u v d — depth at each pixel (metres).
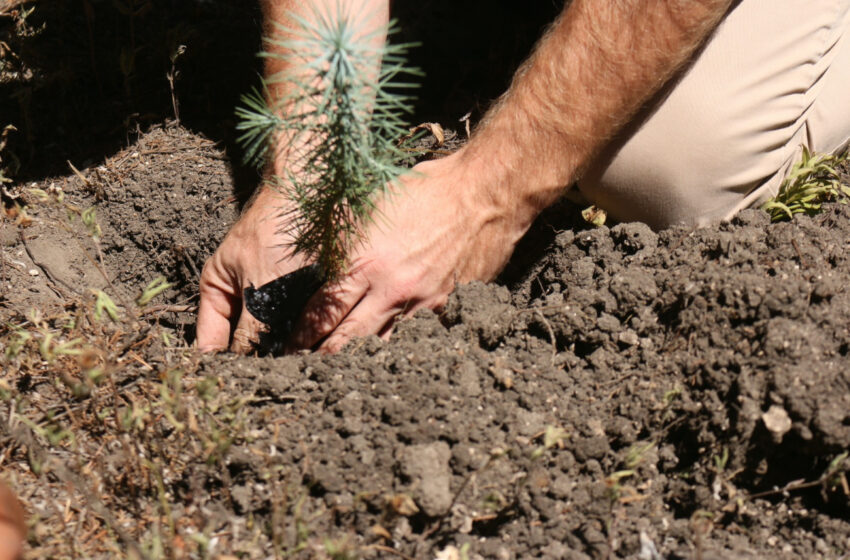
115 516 1.22
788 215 1.39
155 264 1.46
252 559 1.19
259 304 1.31
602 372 1.28
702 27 1.26
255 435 1.23
